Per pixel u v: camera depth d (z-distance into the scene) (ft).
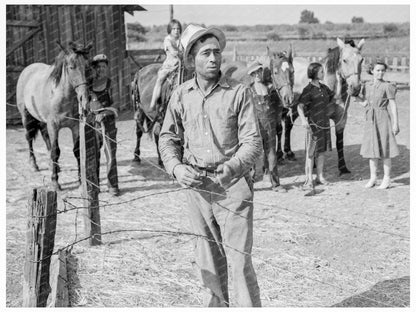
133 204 22.34
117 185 23.99
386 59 68.44
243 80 26.04
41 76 25.80
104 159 31.01
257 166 28.96
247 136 9.59
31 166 28.96
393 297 13.48
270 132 23.70
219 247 10.27
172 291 14.11
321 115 23.32
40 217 10.62
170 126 10.21
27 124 28.53
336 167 28.63
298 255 16.49
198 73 9.71
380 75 23.25
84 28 47.55
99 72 23.61
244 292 9.76
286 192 23.90
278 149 29.68
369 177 26.18
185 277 15.01
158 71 26.99
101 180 26.58
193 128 9.77
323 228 18.99
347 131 38.14
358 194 23.24
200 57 9.53
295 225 19.36
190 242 17.70
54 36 45.98
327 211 21.01
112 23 49.11
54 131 24.41
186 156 10.15
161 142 10.15
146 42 102.94
